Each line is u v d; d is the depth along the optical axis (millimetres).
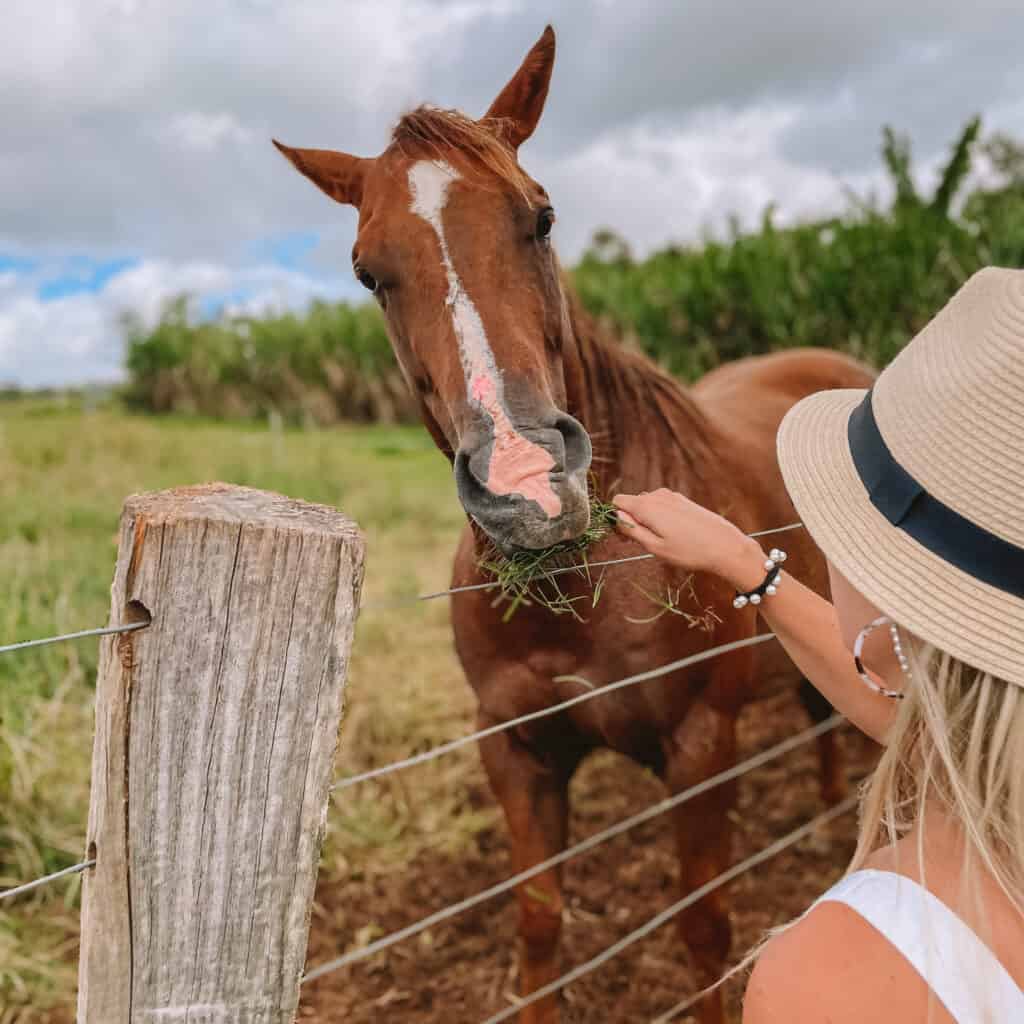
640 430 1993
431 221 1542
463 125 1646
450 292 1505
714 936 2031
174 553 897
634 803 3270
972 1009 618
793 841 3041
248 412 15266
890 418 735
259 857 985
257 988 1023
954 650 660
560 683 1895
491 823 3129
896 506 711
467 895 2809
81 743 3043
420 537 6066
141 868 960
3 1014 2287
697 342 9242
